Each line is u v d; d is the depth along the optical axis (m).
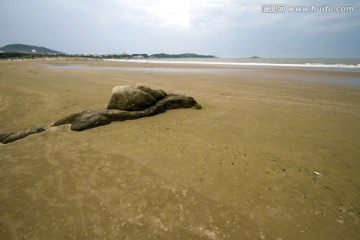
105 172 4.06
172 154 4.71
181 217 3.01
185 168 4.18
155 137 5.62
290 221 2.95
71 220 2.97
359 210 3.18
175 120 6.99
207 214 3.06
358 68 28.95
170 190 3.55
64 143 5.36
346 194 3.51
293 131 6.16
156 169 4.14
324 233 2.78
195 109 8.32
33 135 5.92
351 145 5.29
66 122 6.77
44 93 11.26
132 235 2.73
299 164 4.39
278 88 13.39
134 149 4.96
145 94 7.55
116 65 38.41
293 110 8.37
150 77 18.42
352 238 2.71
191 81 16.27
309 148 5.11
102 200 3.34
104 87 12.98
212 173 4.03
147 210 3.14
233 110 8.24
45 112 8.21
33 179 3.90
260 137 5.70
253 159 4.55
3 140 5.71
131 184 3.71
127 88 7.39
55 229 2.84
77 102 9.61
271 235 2.73
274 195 3.46
